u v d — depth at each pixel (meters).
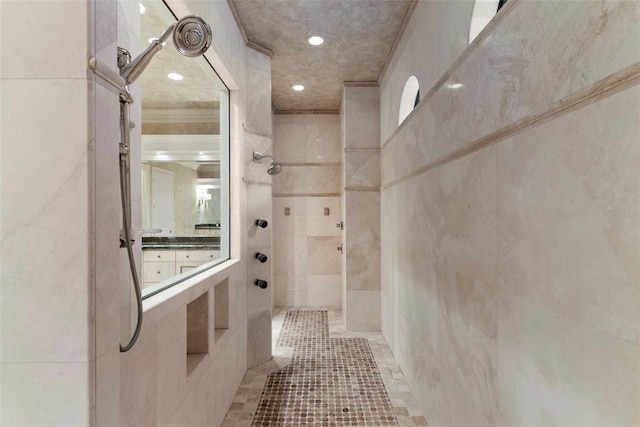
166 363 1.26
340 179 4.30
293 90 3.70
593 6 0.71
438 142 1.69
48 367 0.72
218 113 2.32
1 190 0.72
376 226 3.46
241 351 2.41
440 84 1.65
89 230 0.73
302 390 2.29
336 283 4.41
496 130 1.12
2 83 0.73
